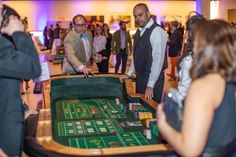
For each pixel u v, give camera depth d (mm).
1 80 1991
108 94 3887
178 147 1389
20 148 2002
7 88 1994
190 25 2453
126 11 16797
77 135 2453
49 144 1839
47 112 2502
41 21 16516
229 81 1436
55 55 12523
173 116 1511
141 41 3818
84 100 3723
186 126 1354
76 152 1719
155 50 3674
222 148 1481
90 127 2662
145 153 1720
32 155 1854
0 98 2000
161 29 3736
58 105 3496
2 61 1852
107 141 2301
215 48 1406
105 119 2902
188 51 2529
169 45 8781
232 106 1478
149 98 3285
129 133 2479
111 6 16688
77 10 16641
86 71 4016
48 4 16438
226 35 1415
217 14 10266
